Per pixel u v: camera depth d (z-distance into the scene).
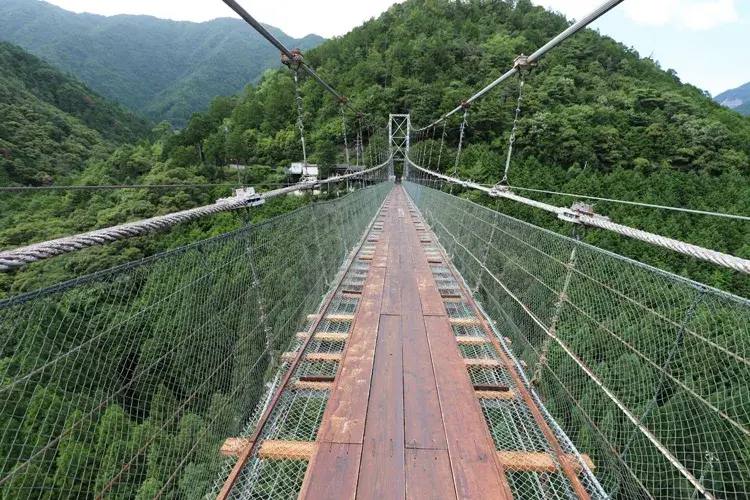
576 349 2.00
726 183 27.31
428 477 1.27
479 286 3.28
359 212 5.51
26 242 13.68
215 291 1.45
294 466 1.39
